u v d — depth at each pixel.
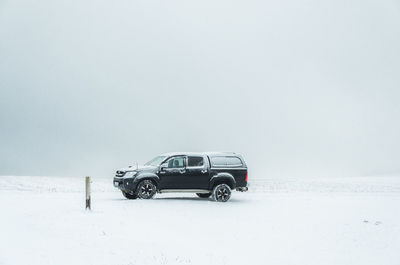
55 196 21.39
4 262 7.50
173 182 18.73
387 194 26.08
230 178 19.08
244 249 9.73
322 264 8.59
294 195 24.12
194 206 16.69
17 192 25.27
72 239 9.77
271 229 12.11
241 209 16.22
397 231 11.81
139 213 14.31
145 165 19.17
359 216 14.52
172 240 10.31
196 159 19.59
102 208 15.23
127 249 9.12
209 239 10.71
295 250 9.68
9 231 10.35
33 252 8.38
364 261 8.81
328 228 12.27
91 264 7.85
